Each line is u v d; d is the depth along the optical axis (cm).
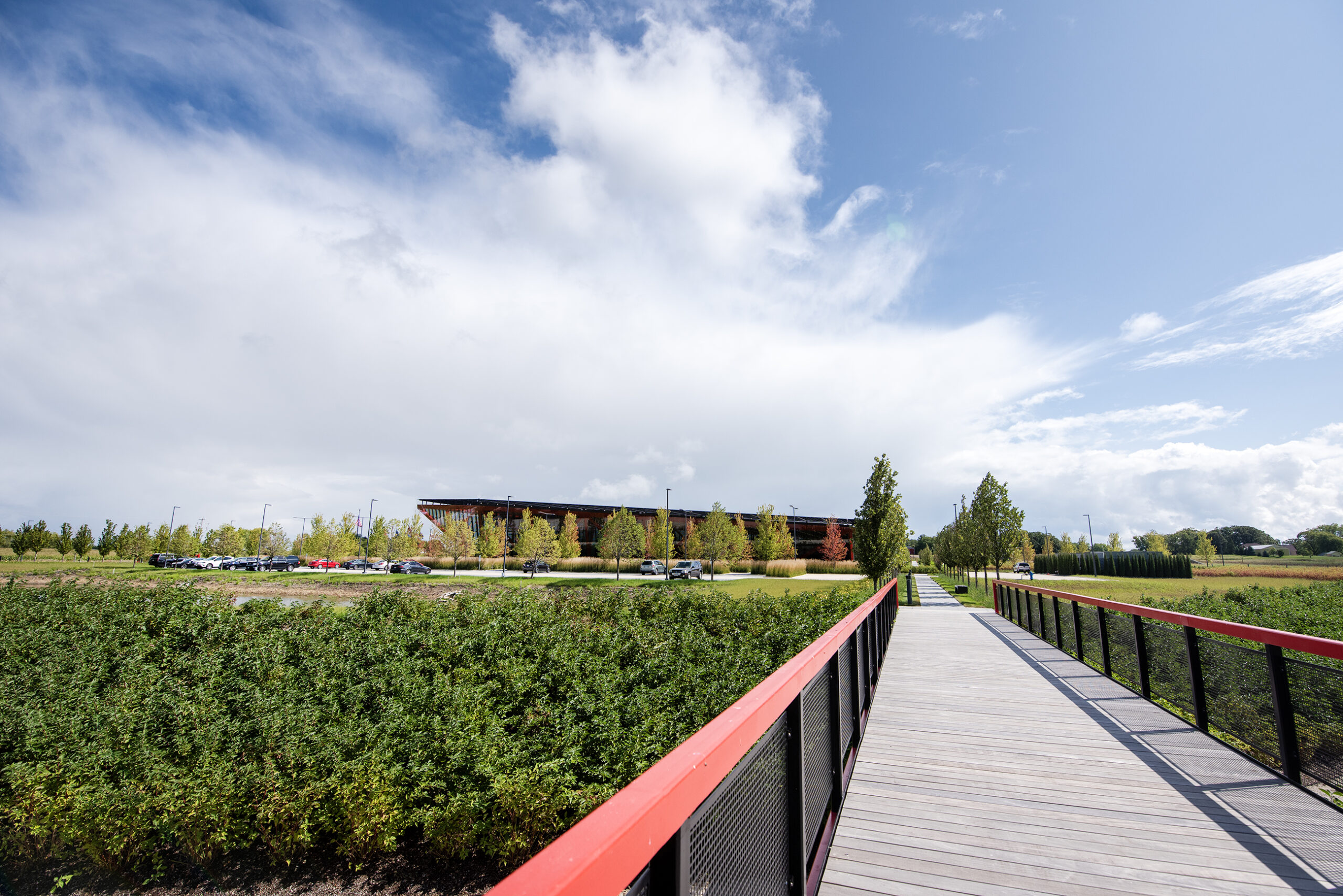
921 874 312
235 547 7125
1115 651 793
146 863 909
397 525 6475
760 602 1675
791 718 263
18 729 1005
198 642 1493
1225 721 514
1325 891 291
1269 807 385
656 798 114
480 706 1046
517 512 7225
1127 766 466
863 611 558
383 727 966
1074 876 308
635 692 1049
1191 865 316
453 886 845
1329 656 368
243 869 890
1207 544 6844
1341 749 372
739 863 185
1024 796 412
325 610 1747
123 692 1177
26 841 923
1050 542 11619
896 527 2412
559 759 876
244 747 965
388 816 837
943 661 955
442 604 1692
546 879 82
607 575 5325
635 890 116
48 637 1530
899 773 458
